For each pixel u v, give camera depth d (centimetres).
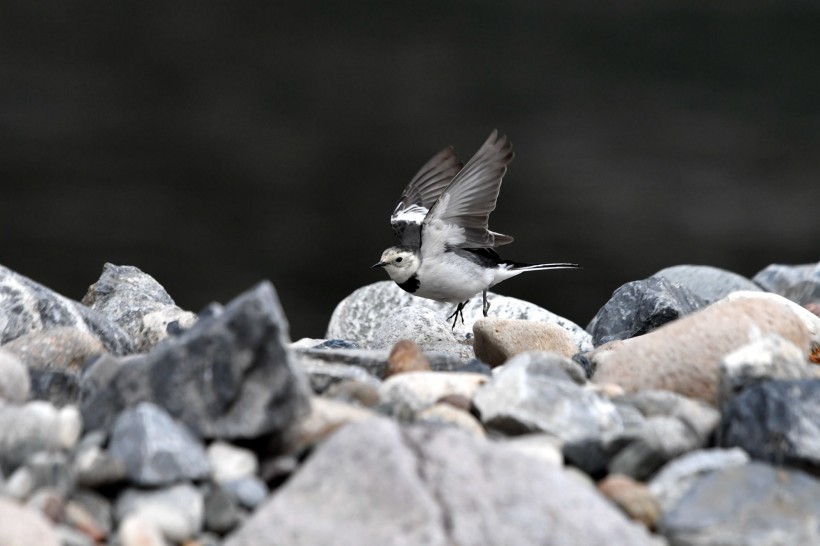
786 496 629
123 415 639
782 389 694
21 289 956
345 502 585
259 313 672
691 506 626
